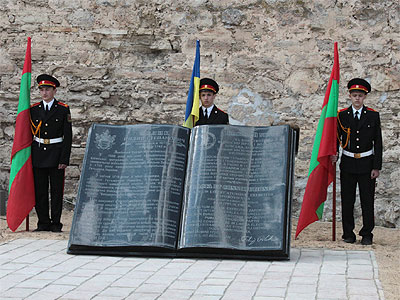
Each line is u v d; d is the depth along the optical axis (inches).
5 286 212.1
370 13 389.4
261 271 236.8
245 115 398.6
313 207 313.4
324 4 393.7
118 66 410.6
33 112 331.0
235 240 258.5
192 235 260.2
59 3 413.7
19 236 314.3
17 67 415.2
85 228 267.3
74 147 407.8
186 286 213.2
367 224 310.2
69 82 411.2
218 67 402.3
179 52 407.5
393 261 260.5
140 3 410.0
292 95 395.5
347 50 390.6
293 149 273.1
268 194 264.7
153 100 407.5
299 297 198.1
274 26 398.3
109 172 276.8
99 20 411.8
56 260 255.3
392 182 378.9
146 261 254.8
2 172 413.1
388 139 382.0
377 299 195.6
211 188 267.3
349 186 314.8
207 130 277.7
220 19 403.5
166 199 268.5
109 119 408.8
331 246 297.7
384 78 385.7
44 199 333.7
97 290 207.6
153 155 276.7
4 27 415.8
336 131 312.3
